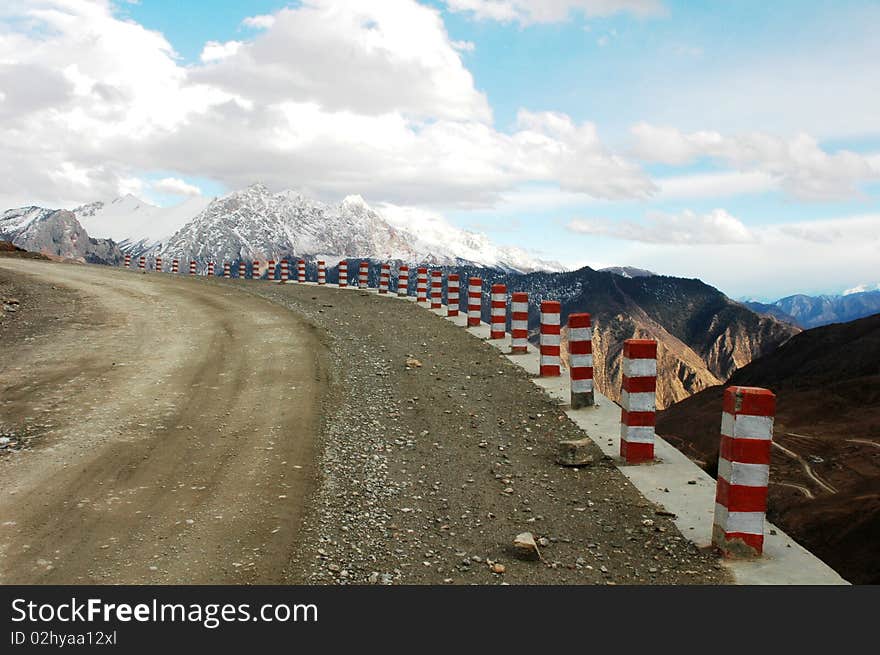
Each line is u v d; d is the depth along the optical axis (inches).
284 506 282.4
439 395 468.1
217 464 333.4
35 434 374.9
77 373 529.3
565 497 295.9
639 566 233.6
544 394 464.4
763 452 233.0
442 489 306.3
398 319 822.5
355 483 311.0
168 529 259.1
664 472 319.6
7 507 277.4
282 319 818.2
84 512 273.9
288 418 413.7
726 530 235.1
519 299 613.6
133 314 852.0
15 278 1151.0
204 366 559.2
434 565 234.8
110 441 365.4
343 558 238.1
